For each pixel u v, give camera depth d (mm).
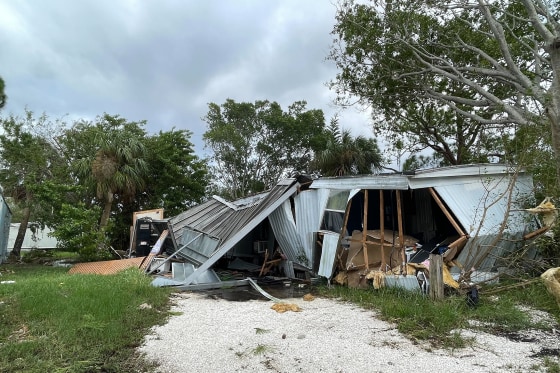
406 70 16953
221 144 33875
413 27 15695
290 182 12047
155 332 6137
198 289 10328
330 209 11039
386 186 9633
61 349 5207
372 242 9883
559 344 5648
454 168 9617
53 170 21203
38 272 13719
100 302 7211
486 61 15531
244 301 8789
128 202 21406
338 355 5176
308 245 11633
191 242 12516
